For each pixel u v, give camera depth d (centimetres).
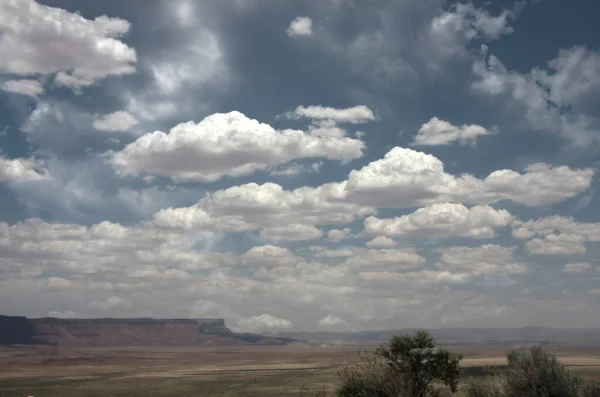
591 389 2398
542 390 2398
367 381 2922
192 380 12825
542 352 2627
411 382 2881
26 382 13375
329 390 3130
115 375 15562
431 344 3022
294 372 14625
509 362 2664
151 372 16600
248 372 15425
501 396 2480
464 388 2917
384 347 3091
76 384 12425
